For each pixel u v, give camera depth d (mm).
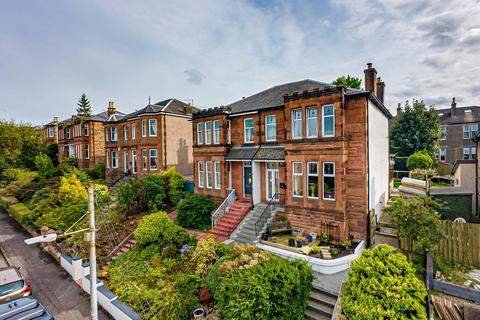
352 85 33375
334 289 9281
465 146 42000
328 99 13094
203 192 20406
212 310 8977
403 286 6684
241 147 18688
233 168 19094
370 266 7266
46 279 13086
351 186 13039
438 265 9133
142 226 14469
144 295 10039
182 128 28016
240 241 14094
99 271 12672
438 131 34688
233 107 20672
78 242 15578
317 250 11633
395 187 27078
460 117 44000
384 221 15836
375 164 14773
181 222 17578
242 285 7684
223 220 16406
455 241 9617
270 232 14016
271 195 17281
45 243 17031
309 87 17594
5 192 28922
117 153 31453
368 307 6633
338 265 10648
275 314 7492
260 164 17609
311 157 13742
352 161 12992
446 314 7090
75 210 19234
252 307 7312
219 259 10398
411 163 28984
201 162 20875
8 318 8414
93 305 7781
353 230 13000
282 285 7785
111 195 23703
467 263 9445
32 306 9055
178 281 10320
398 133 36188
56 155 45812
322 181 13438
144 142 27266
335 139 12828
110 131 32219
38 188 27734
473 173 22078
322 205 13406
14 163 38156
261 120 17391
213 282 9188
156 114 26438
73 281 12844
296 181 14758
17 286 10164
